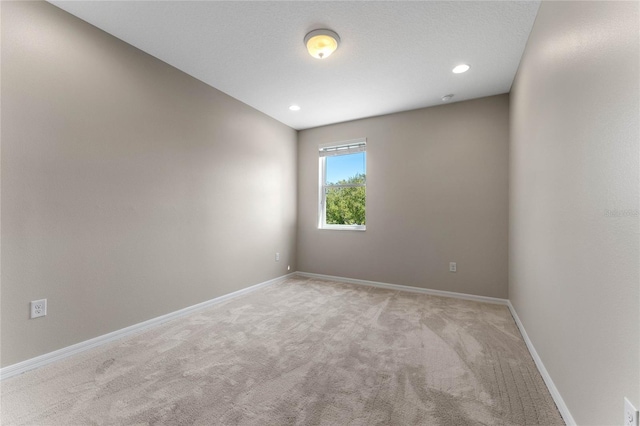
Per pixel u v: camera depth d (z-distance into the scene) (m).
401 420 1.33
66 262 1.91
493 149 3.22
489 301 3.21
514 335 2.29
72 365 1.79
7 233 1.66
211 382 1.62
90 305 2.03
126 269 2.25
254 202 3.65
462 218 3.37
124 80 2.23
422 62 2.51
